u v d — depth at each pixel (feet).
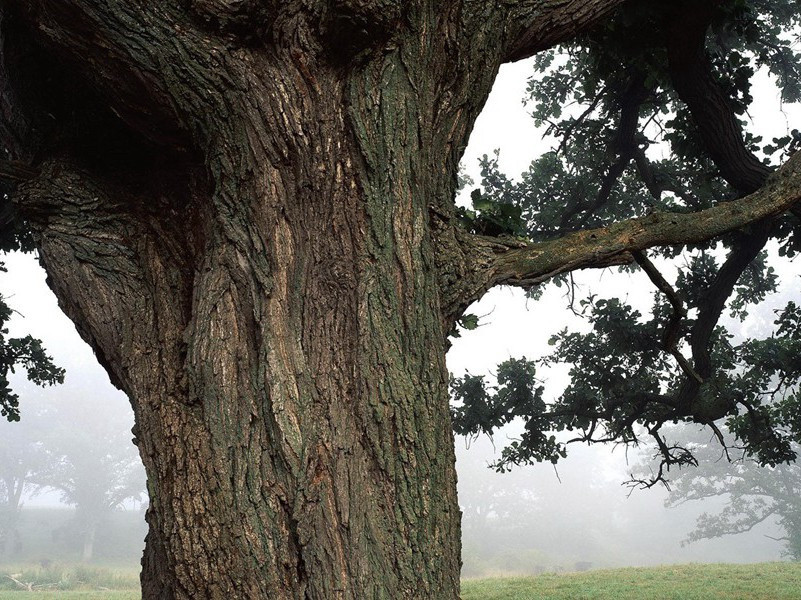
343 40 9.69
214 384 8.97
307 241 9.54
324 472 8.49
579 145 37.70
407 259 9.67
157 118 10.00
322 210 9.63
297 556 8.18
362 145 9.66
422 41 10.31
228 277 9.48
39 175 10.97
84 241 10.51
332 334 9.20
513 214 12.98
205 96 9.60
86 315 10.23
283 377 8.83
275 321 9.14
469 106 11.53
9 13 10.56
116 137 11.44
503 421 41.73
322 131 9.70
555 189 39.75
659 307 38.58
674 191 36.19
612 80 30.91
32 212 10.78
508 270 11.62
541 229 40.24
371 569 8.18
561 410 41.11
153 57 9.34
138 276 10.49
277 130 9.62
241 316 9.32
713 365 38.68
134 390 9.61
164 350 9.84
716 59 25.36
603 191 38.06
